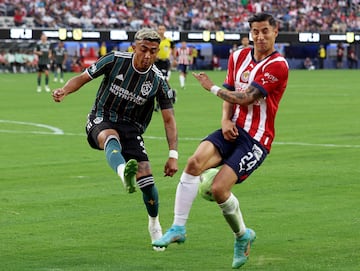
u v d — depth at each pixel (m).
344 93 62.03
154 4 111.88
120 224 17.86
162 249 15.66
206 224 17.86
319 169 25.20
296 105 50.44
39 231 17.17
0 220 18.17
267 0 117.81
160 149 29.84
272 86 14.41
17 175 24.12
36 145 30.94
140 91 15.29
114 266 14.57
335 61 112.56
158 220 16.70
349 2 119.38
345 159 27.39
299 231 17.19
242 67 14.74
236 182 14.31
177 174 24.33
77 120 40.53
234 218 14.23
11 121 39.97
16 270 14.24
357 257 15.16
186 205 14.26
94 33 96.88
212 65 104.94
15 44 96.69
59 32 95.62
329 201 20.30
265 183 22.75
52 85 72.81
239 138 14.48
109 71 15.25
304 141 32.22
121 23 104.94
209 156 14.31
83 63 99.25
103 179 23.41
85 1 106.06
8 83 75.12
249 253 15.33
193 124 39.03
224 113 14.56
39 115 43.25
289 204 19.94
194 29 109.38
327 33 107.44
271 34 14.56
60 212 19.03
